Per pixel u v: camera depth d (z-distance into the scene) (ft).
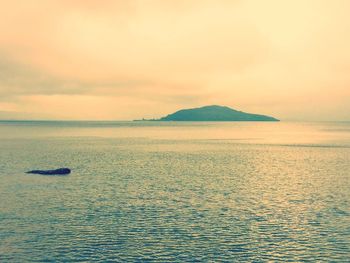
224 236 160.86
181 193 243.81
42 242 151.84
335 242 153.79
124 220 181.88
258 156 478.59
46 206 206.69
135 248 147.02
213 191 250.78
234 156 478.18
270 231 167.22
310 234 163.22
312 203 217.97
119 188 258.57
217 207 208.03
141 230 167.63
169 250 145.59
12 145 625.00
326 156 480.64
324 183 283.18
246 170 351.67
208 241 155.12
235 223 178.60
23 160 415.23
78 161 413.39
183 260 136.67
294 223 178.60
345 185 274.98
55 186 263.90
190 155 487.61
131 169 353.10
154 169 354.54
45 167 361.92
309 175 321.93
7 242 151.43
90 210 199.21
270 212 198.29
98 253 142.00
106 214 191.93
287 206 210.79
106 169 352.08
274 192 248.93
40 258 136.67
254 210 202.18
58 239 155.33
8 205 208.64
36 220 180.45
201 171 343.05
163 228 170.60
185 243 152.76
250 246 150.00
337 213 195.93
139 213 194.29
